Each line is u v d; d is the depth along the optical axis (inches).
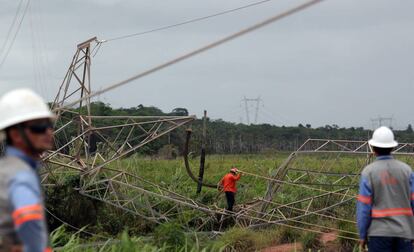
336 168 1049.5
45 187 942.4
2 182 145.1
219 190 972.6
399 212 285.1
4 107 153.4
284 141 2797.7
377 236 285.0
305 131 2778.1
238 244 722.2
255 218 869.8
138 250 360.8
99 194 883.4
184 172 1368.1
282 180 894.4
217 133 2758.4
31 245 138.8
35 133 151.7
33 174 148.6
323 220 870.4
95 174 867.4
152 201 971.9
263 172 1336.1
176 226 606.2
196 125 2659.9
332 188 987.9
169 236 592.1
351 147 879.7
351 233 711.1
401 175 287.9
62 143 957.8
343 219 780.0
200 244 613.9
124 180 904.9
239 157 2170.3
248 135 2817.4
